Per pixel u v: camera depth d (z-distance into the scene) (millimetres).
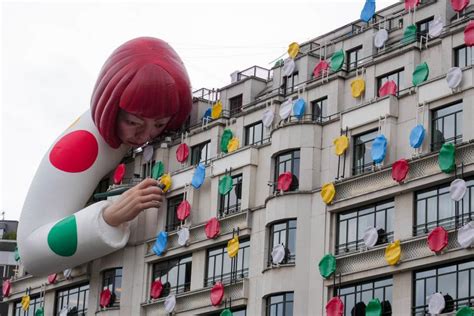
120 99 63844
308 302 58719
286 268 59500
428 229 55250
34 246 65562
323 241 59000
